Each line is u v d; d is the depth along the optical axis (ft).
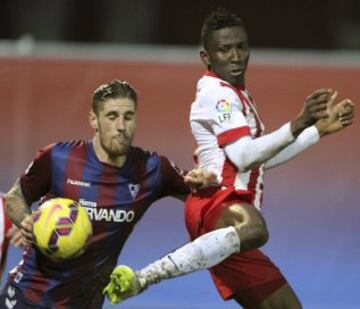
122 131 67.21
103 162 68.95
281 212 106.93
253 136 71.77
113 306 105.50
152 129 108.37
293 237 106.83
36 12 206.49
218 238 65.36
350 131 107.45
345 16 206.59
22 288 69.00
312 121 65.87
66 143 70.18
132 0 206.80
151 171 70.08
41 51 111.86
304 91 108.37
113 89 67.72
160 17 207.62
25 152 108.99
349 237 107.04
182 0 206.49
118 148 67.41
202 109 71.26
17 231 77.30
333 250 107.04
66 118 109.40
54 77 109.40
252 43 207.21
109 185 69.10
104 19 207.82
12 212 69.72
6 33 206.18
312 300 106.63
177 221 107.24
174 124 108.37
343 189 107.34
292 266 106.73
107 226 69.21
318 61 108.58
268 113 108.27
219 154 71.26
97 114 67.97
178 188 71.92
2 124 109.09
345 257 107.04
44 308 68.59
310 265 106.83
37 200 72.13
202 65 108.78
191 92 108.58
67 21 207.41
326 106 65.62
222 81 71.72
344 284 106.83
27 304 68.80
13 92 109.29
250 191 71.72
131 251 107.04
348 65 108.37
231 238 65.57
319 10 206.59
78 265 68.44
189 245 65.16
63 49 113.50
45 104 109.40
